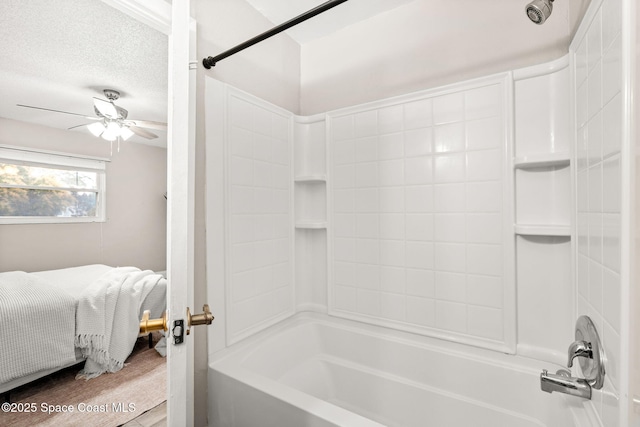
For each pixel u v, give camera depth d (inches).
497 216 54.2
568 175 49.2
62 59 72.1
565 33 49.0
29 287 73.7
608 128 29.7
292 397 43.8
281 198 71.4
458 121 58.1
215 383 52.2
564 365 48.8
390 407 61.4
